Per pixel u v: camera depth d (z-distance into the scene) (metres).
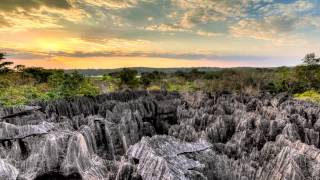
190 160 27.16
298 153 33.09
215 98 85.00
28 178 33.16
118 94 86.38
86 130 44.88
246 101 83.25
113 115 58.53
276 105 72.75
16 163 35.34
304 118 57.81
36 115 53.50
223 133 51.97
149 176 24.70
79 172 35.50
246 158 38.25
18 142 39.75
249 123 53.31
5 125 40.78
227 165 31.98
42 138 39.50
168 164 25.09
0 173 25.47
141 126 57.56
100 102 75.38
